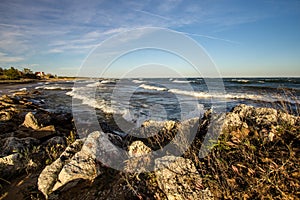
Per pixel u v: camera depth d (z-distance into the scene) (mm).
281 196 1809
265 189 1877
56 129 5891
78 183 2520
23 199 2480
